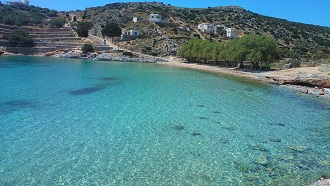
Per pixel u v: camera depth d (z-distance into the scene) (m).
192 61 121.56
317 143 26.33
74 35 149.38
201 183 18.41
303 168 20.95
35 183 17.64
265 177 19.47
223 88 55.66
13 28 140.75
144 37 154.62
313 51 153.75
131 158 21.66
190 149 23.86
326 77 60.88
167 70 87.12
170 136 26.73
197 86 56.56
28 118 30.03
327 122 33.69
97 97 41.56
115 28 134.75
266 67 91.94
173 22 191.00
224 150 23.94
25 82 51.19
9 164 19.88
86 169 19.64
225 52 96.94
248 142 26.02
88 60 112.69
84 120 30.25
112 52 126.00
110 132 27.02
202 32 178.88
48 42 132.00
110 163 20.67
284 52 131.00
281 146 25.28
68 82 53.41
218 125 30.80
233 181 18.80
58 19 174.38
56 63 91.88
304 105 42.84
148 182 18.27
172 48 140.88
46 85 49.12
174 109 36.66
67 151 22.34
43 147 22.86
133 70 81.19
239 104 41.75
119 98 41.62
